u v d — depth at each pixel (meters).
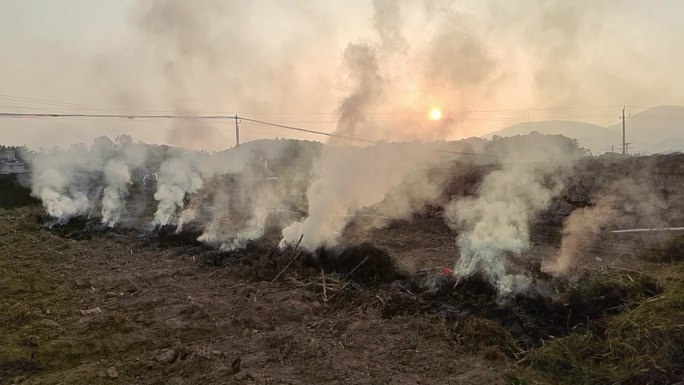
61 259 11.74
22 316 7.00
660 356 5.01
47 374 5.36
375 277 8.95
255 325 6.84
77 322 6.77
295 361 5.52
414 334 6.25
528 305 7.07
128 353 5.93
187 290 8.67
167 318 7.05
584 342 5.55
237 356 5.66
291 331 6.47
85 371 5.27
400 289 8.27
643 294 6.88
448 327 6.43
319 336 6.30
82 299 8.21
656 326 5.46
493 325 6.32
